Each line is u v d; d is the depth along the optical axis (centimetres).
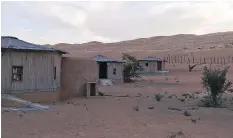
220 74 2047
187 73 6200
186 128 1285
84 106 1870
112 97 2456
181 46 13188
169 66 8006
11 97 1773
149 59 6316
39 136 1072
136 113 1650
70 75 2422
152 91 3073
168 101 2241
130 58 4809
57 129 1196
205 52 9644
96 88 2583
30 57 2009
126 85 3909
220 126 1348
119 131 1197
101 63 4350
